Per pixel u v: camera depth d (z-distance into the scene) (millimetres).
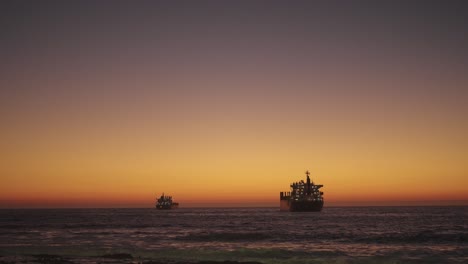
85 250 69062
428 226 132625
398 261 58438
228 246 76812
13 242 84125
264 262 57875
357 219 190625
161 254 64688
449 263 56969
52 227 133875
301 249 71938
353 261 58406
